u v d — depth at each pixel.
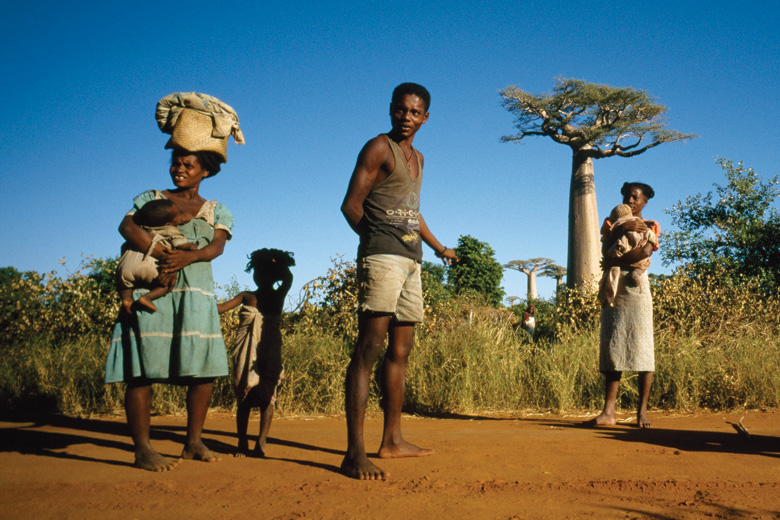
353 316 7.55
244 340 3.87
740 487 2.91
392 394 3.67
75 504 2.55
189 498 2.67
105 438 4.43
